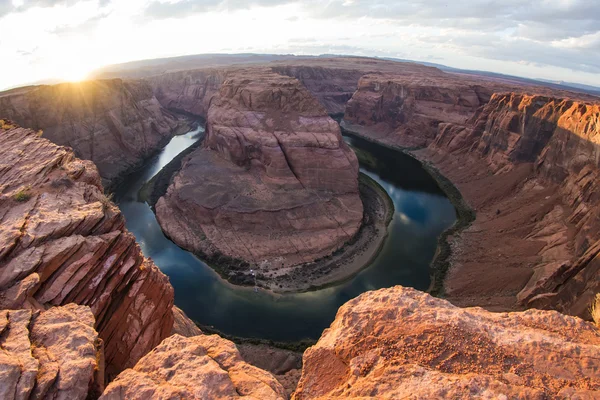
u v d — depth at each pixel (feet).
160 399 33.78
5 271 49.93
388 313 44.04
